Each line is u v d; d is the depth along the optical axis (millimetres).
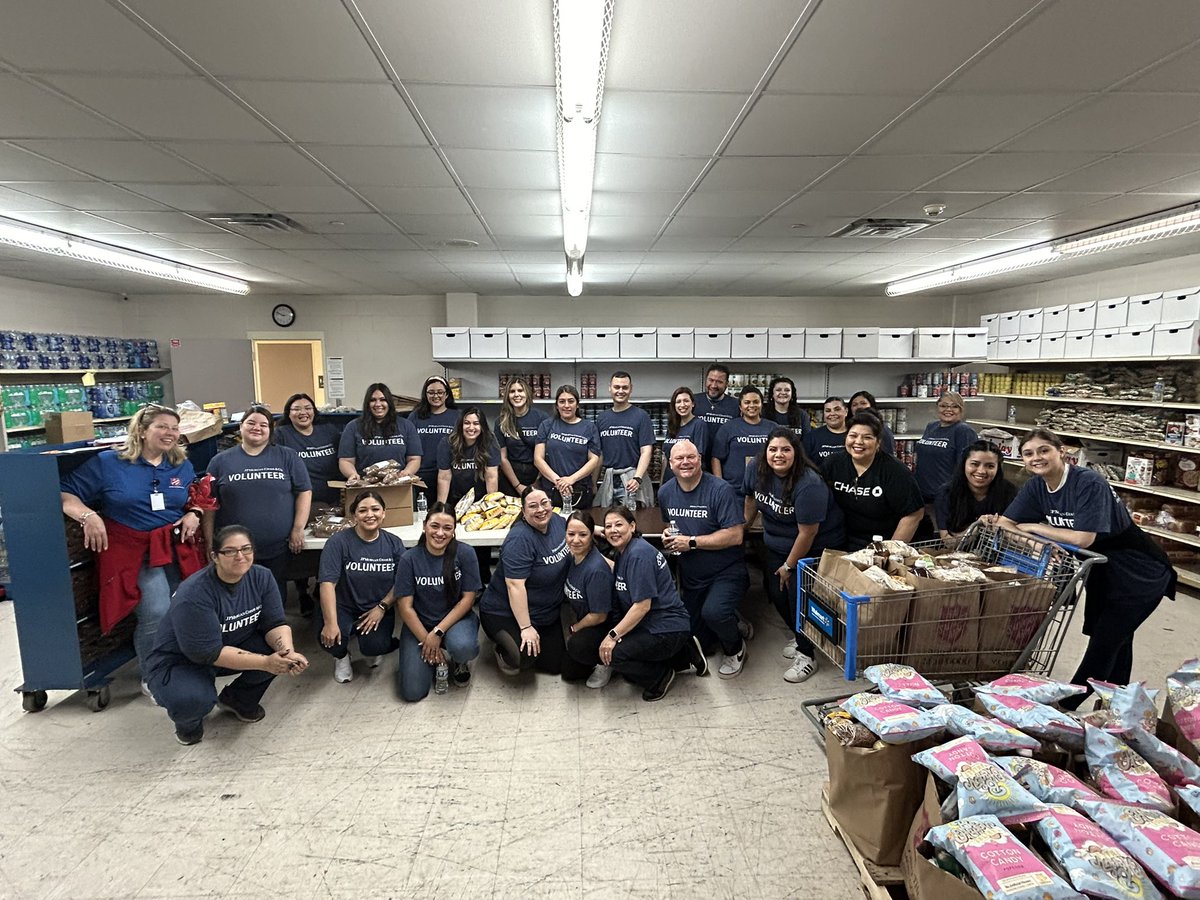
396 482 3373
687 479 3105
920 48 1933
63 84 2127
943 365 6293
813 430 4156
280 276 6105
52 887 1767
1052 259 5082
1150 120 2471
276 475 3109
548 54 1958
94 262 4992
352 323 7465
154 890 1756
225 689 2576
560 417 4277
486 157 2877
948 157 2889
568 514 3551
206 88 2174
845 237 4492
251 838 1948
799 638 2967
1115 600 2342
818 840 1924
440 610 2881
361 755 2381
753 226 4176
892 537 2914
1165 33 1843
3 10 1678
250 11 1707
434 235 4398
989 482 2844
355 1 1658
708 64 2035
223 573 2400
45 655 2646
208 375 7074
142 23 1762
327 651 2980
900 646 2014
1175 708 1732
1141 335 4566
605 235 4438
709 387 4594
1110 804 1417
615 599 2916
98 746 2447
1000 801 1407
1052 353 5398
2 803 2117
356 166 2977
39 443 5410
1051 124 2520
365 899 1722
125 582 2688
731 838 1935
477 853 1883
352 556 2920
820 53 1969
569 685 2930
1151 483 4578
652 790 2164
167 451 2826
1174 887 1219
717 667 3105
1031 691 1798
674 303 7750
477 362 5566
